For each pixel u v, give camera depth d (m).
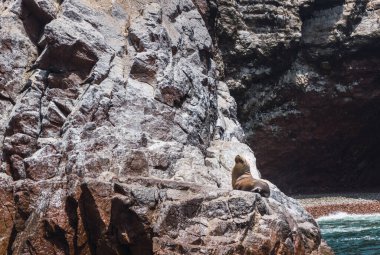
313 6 35.09
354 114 36.47
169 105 17.06
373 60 34.84
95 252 13.09
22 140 15.08
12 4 17.64
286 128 36.06
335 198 34.12
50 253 13.22
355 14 34.75
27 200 13.90
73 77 16.53
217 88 21.73
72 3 17.52
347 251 17.36
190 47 20.05
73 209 13.46
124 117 16.03
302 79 35.44
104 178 13.62
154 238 11.72
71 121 15.43
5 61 16.72
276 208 13.37
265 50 34.00
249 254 11.84
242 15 33.78
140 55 17.34
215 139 19.02
